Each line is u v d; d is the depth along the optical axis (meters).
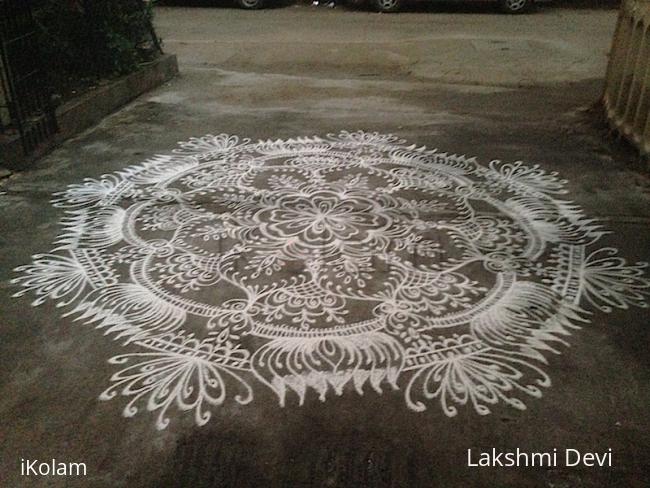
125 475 2.00
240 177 4.42
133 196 4.10
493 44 9.91
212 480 1.98
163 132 5.46
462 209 3.90
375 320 2.76
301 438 2.13
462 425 2.18
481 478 1.98
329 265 3.23
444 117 5.93
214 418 2.22
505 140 5.23
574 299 2.92
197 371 2.45
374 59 8.84
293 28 11.57
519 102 6.53
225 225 3.69
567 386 2.37
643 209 3.89
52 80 5.95
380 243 3.46
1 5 4.44
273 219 3.76
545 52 9.30
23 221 3.73
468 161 4.74
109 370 2.46
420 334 2.66
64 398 2.31
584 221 3.72
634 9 4.85
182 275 3.14
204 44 9.89
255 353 2.55
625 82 4.98
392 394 2.33
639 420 2.21
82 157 4.83
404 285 3.04
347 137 5.30
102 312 2.83
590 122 5.71
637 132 4.62
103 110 5.86
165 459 2.05
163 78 7.25
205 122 5.75
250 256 3.33
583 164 4.66
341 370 2.45
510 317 2.78
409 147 5.05
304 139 5.26
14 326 2.73
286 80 7.52
